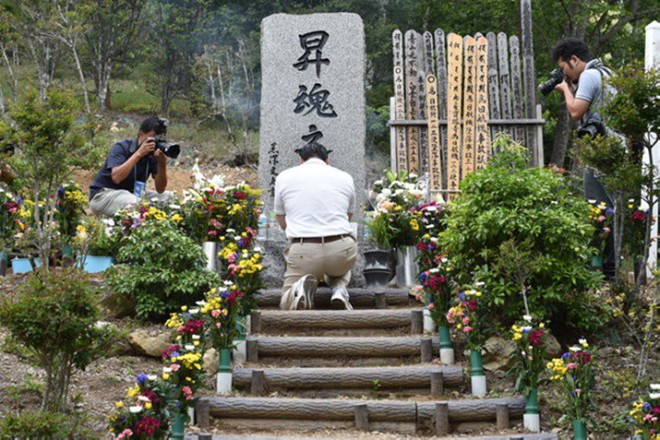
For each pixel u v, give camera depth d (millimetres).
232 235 7031
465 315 5539
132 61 22547
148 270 6281
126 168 7543
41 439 4066
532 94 9820
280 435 4973
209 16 20391
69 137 6230
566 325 6234
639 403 4422
